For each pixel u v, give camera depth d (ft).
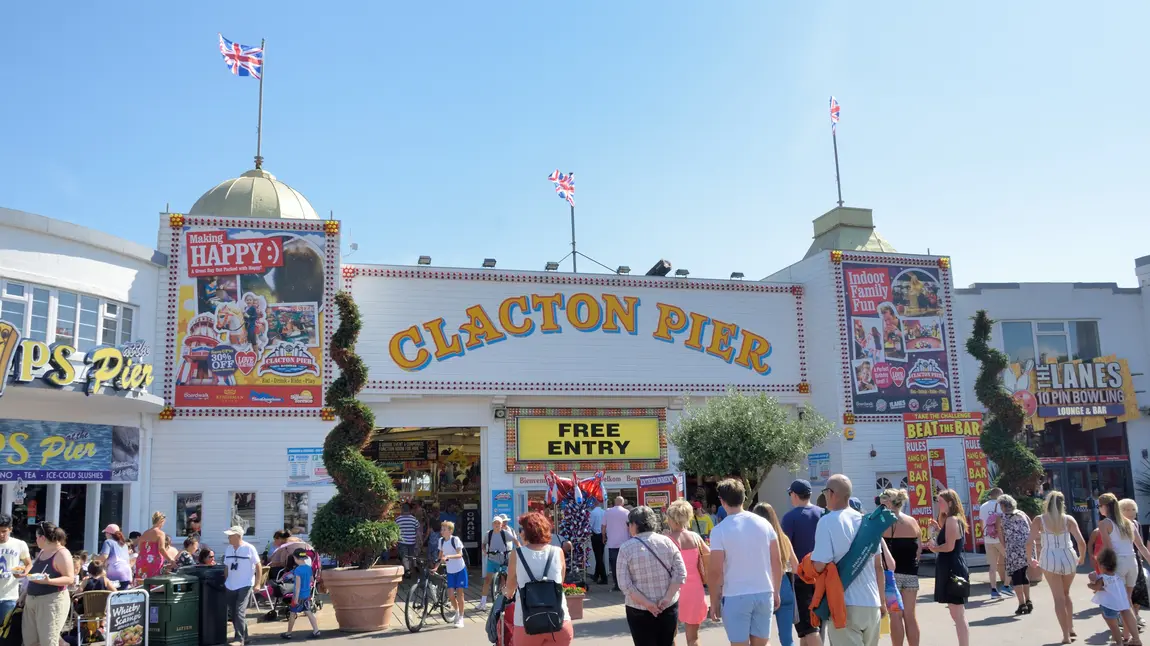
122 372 52.65
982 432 68.28
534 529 25.57
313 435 65.57
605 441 74.23
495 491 71.10
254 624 48.73
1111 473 86.89
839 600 25.14
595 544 66.49
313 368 66.18
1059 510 37.27
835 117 92.73
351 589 45.14
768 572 26.40
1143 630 39.45
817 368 80.23
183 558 50.39
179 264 65.00
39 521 54.13
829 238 90.58
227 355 64.85
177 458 63.05
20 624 36.27
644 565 26.18
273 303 66.23
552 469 72.43
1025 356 87.61
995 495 51.96
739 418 63.16
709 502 78.48
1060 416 84.79
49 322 55.42
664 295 77.92
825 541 25.77
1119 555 37.42
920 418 67.67
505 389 72.08
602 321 75.72
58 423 55.11
